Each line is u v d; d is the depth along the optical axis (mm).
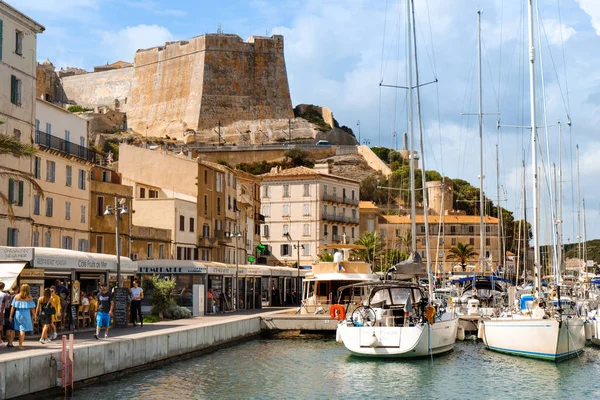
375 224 150625
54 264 35031
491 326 41969
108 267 40281
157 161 84125
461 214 170000
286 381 33312
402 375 35094
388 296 41719
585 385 32781
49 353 26328
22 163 54656
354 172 185125
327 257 101938
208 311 57500
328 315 52094
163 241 74938
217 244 86875
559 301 40812
